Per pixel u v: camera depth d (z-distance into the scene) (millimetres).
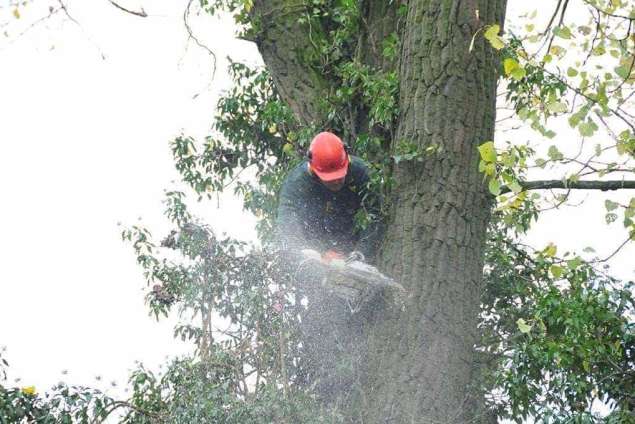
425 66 13391
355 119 14852
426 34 13492
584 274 13992
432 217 12898
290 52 15867
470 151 13133
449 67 13258
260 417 12508
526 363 13836
